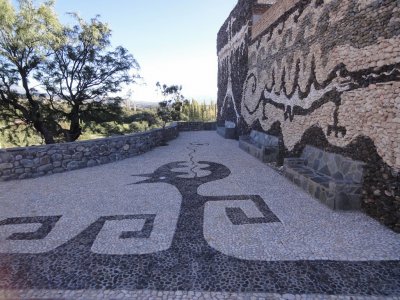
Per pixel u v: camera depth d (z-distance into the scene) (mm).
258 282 2984
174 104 26328
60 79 14422
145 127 22000
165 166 8672
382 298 2709
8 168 7109
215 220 4582
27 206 5328
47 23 12055
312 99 6859
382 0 4426
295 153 7844
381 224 4355
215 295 2805
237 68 14914
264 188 6293
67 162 8125
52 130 15328
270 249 3646
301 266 3256
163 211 5004
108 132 18969
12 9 10883
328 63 6094
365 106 4863
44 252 3654
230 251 3617
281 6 8844
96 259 3473
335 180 5156
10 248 3762
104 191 6191
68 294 2838
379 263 3281
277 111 9250
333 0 5887
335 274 3090
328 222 4441
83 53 14852
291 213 4828
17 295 2824
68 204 5414
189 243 3840
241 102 14234
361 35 4961
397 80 4121
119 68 16062
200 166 8633
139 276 3119
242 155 10531
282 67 8766
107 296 2809
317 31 6586
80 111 16078
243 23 13531
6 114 13953
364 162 4902
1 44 11711
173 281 3027
